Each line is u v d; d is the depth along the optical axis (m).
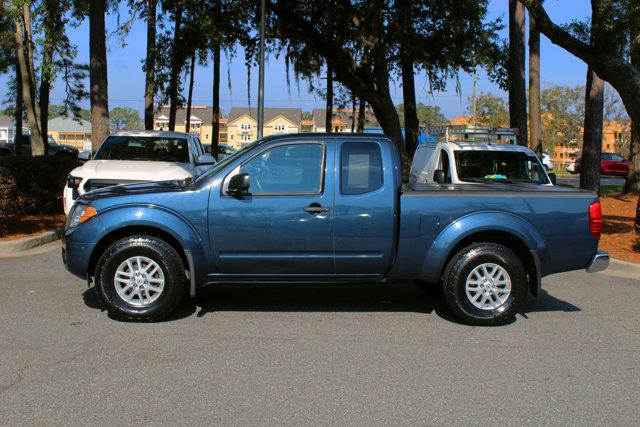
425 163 11.56
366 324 6.23
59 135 72.44
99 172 9.51
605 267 6.40
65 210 9.61
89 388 4.41
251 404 4.20
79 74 28.11
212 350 5.30
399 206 6.20
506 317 6.21
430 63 19.95
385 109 18.31
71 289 7.28
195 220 6.07
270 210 6.10
